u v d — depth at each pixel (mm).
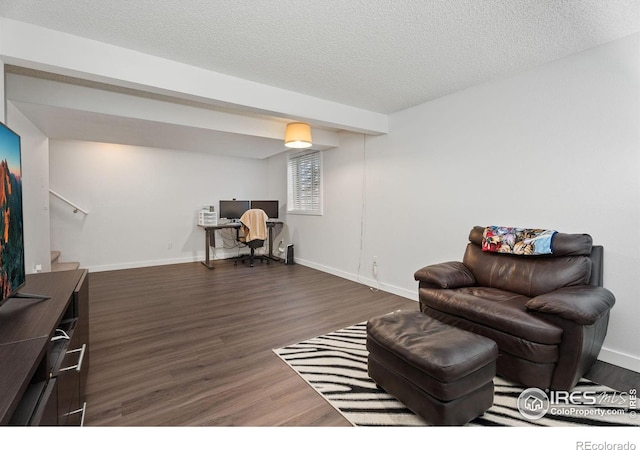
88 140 4137
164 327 2738
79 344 1497
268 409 1658
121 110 2963
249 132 3799
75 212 4707
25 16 1805
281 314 3094
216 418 1580
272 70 2551
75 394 1351
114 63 2145
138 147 5191
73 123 3182
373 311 3203
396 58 2357
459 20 1872
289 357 2219
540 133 2510
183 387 1847
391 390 1696
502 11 1785
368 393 1801
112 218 5004
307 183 5453
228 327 2754
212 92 2553
